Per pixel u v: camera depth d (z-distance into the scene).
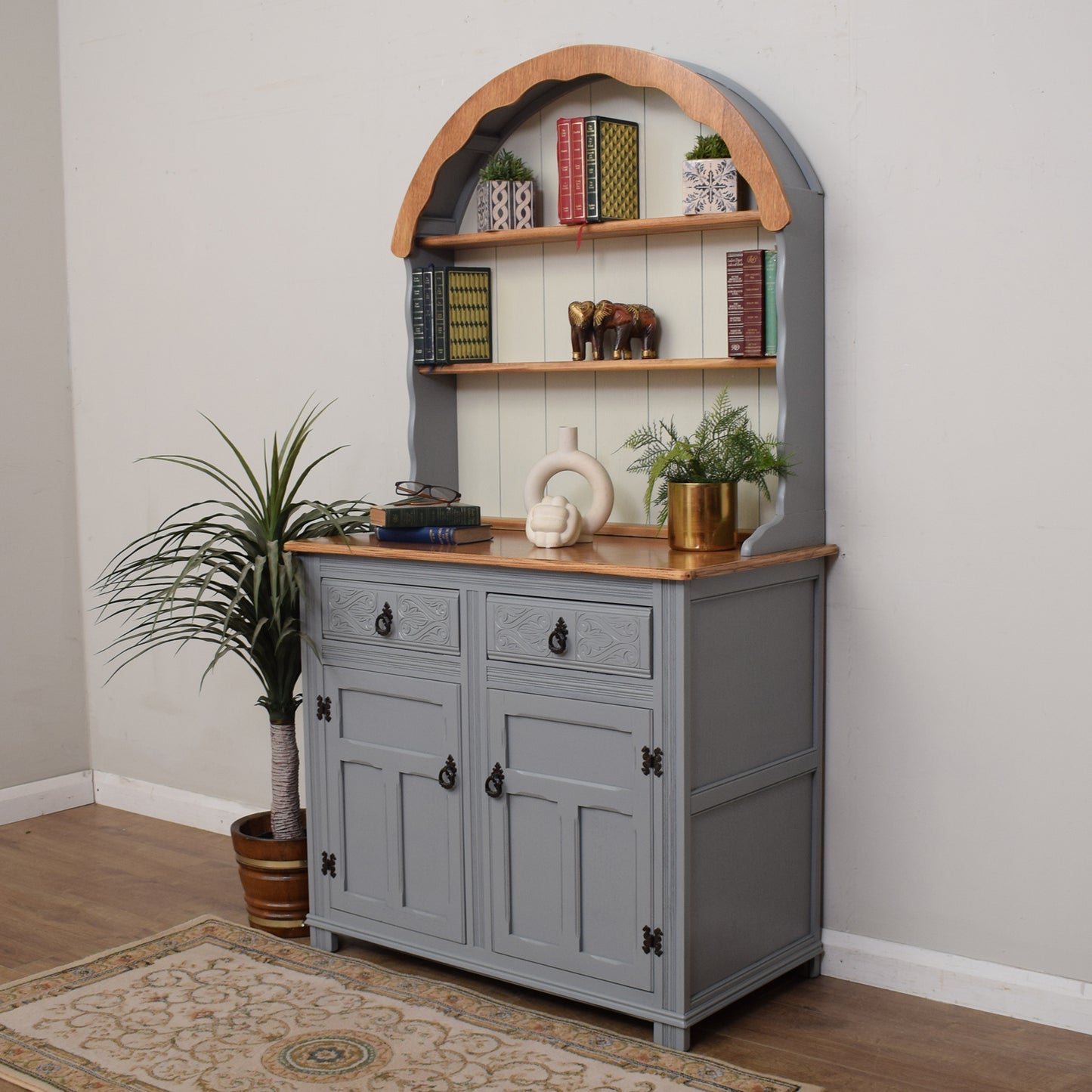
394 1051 2.68
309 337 3.83
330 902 3.22
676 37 3.09
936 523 2.83
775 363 2.81
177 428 4.16
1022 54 2.65
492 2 3.38
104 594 4.40
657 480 3.16
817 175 2.91
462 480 3.55
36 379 4.31
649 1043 2.70
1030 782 2.77
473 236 3.26
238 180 3.92
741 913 2.82
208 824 4.18
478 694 2.89
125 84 4.14
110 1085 2.56
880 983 2.99
